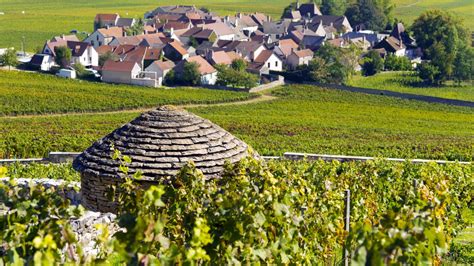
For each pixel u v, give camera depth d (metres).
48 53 199.50
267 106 160.88
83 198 33.34
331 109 160.00
